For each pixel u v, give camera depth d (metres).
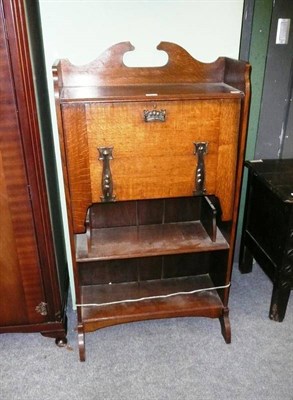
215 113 1.34
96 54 1.61
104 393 1.48
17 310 1.60
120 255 1.54
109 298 1.75
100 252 1.56
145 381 1.53
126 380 1.53
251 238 2.03
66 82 1.50
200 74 1.56
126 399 1.45
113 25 1.57
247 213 2.05
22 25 1.17
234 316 1.88
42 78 1.51
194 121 1.33
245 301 1.98
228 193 1.48
